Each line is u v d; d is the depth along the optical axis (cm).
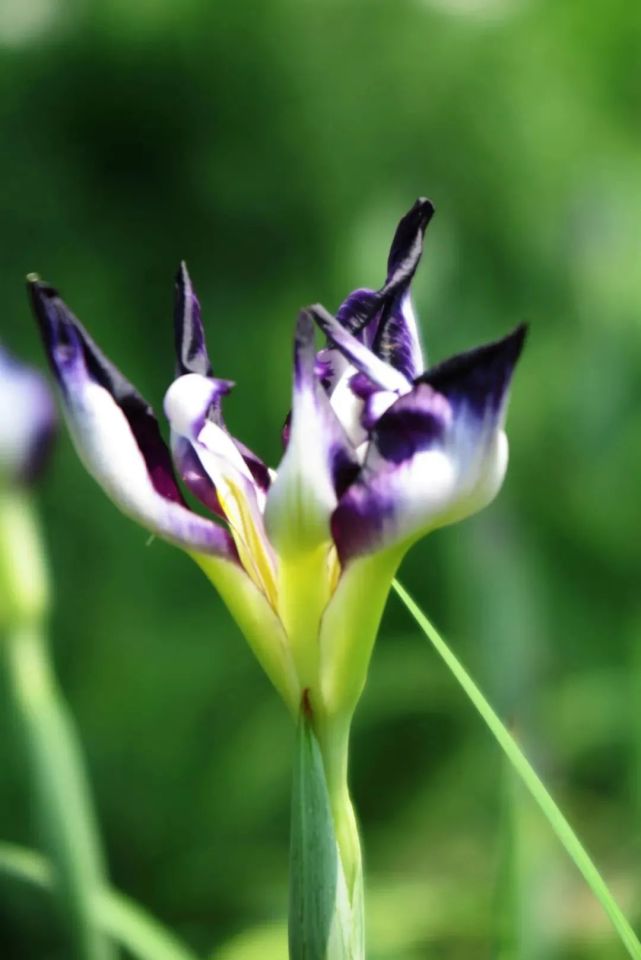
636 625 110
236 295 157
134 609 134
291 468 50
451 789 112
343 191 154
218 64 154
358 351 51
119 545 138
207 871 114
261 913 111
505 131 154
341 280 147
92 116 157
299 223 156
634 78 161
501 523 100
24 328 154
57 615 133
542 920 67
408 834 110
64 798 65
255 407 146
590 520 127
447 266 142
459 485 49
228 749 121
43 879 66
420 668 118
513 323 145
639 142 159
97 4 155
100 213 159
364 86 155
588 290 143
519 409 137
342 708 51
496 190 152
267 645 51
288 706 51
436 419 49
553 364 141
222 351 152
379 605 51
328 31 154
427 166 154
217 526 51
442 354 139
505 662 93
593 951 83
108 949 66
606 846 97
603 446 130
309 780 51
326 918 50
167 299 159
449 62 154
